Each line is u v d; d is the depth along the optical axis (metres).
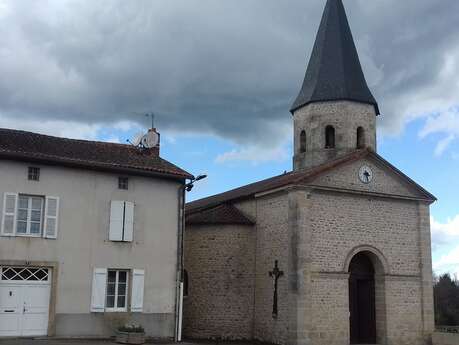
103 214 18.70
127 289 18.86
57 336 17.47
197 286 22.75
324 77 25.25
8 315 17.09
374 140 24.94
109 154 20.06
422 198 23.61
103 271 18.36
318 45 26.41
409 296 22.58
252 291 22.62
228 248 22.62
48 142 19.41
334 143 24.36
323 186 21.27
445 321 40.84
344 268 21.28
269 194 22.39
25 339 16.83
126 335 17.33
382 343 21.80
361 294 22.59
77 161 18.22
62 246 17.89
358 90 24.89
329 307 20.67
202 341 21.44
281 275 21.09
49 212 17.84
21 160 17.62
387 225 22.70
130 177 19.39
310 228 20.81
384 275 22.20
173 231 19.84
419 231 23.39
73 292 17.86
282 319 20.70
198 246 23.09
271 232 22.08
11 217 17.27
